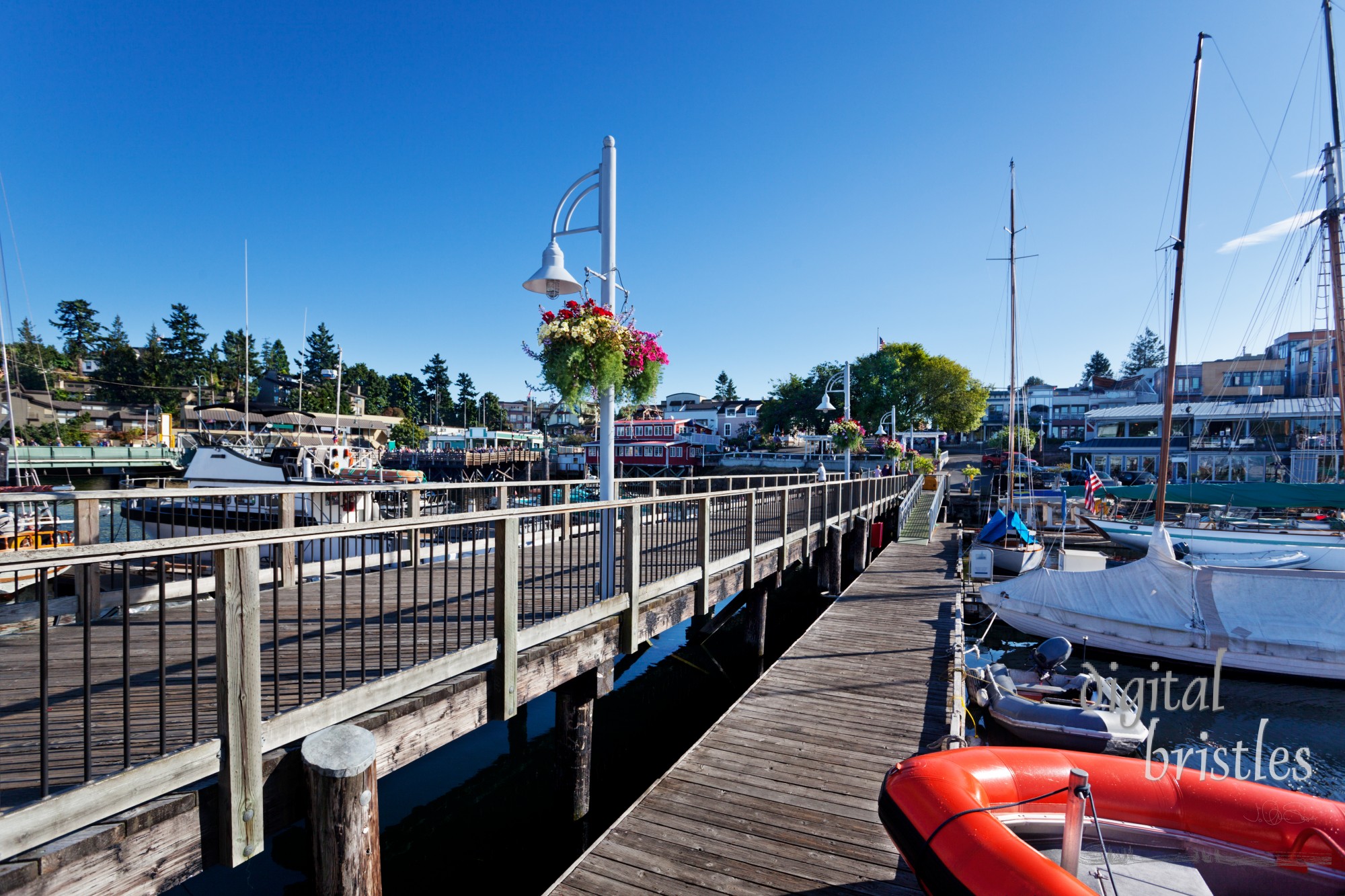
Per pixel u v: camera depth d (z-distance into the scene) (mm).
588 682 5426
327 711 3059
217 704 2621
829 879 3590
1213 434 34438
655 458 50062
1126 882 3326
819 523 12664
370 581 6367
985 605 13039
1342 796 7121
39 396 49406
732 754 5152
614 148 6043
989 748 3871
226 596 2590
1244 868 3383
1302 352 38781
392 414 83625
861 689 6680
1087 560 15711
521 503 13844
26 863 2068
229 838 2592
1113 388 60438
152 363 66875
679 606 6703
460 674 3877
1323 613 9641
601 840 3957
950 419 53375
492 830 5789
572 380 5719
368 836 2793
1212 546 17906
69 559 2074
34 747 2688
